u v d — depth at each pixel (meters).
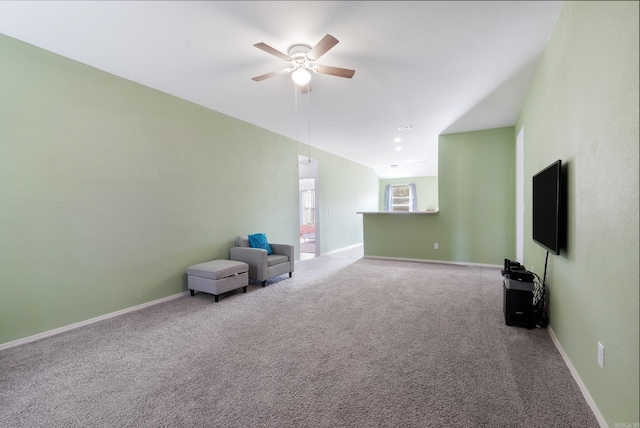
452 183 5.53
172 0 1.95
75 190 2.75
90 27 2.25
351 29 2.28
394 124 4.89
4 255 2.35
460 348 2.23
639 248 1.12
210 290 3.42
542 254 2.80
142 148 3.29
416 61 2.78
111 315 2.99
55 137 2.62
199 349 2.28
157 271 3.43
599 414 1.45
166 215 3.53
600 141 1.46
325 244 7.10
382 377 1.87
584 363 1.67
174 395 1.72
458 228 5.54
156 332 2.60
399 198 11.38
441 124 4.92
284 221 5.62
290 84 3.32
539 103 2.84
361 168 9.17
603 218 1.43
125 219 3.13
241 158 4.62
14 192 2.39
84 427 1.48
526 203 3.66
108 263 2.99
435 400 1.64
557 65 2.18
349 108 4.09
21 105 2.43
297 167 6.00
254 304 3.32
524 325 2.59
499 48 2.56
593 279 1.55
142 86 3.29
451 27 2.26
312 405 1.62
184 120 3.75
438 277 4.50
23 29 2.27
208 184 4.07
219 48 2.56
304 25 2.23
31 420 1.54
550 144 2.42
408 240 5.99
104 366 2.05
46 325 2.55
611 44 1.33
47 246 2.57
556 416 1.50
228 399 1.68
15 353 2.24
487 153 5.25
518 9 2.05
